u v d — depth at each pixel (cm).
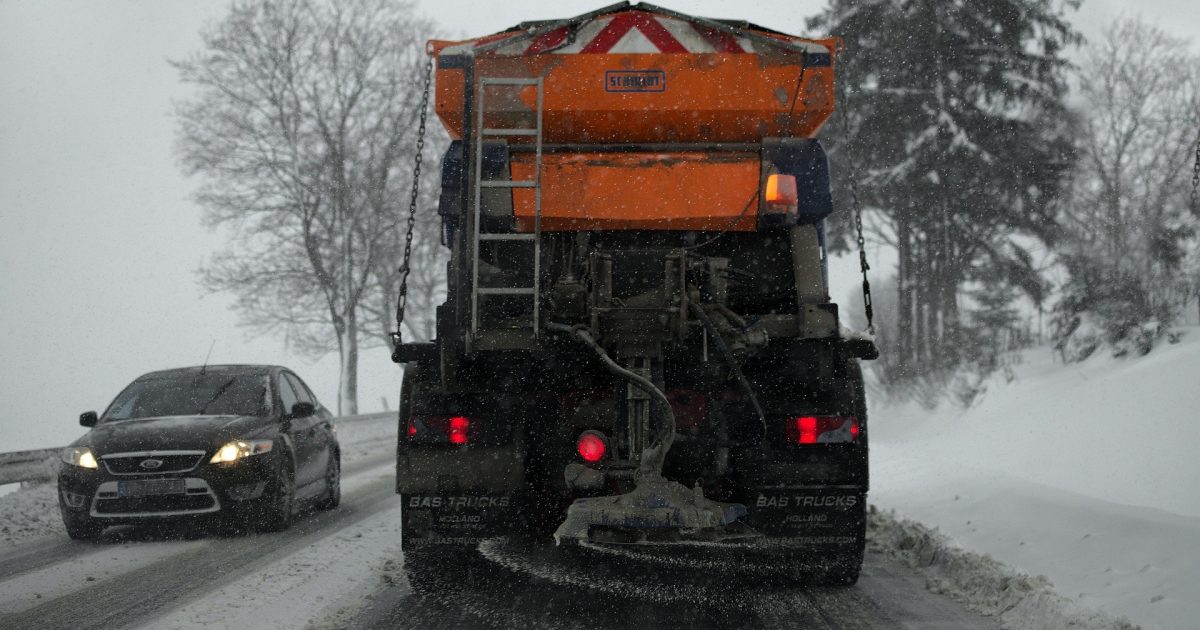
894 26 3020
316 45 3903
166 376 1262
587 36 822
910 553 902
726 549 751
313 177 3884
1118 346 2025
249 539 1091
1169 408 1494
